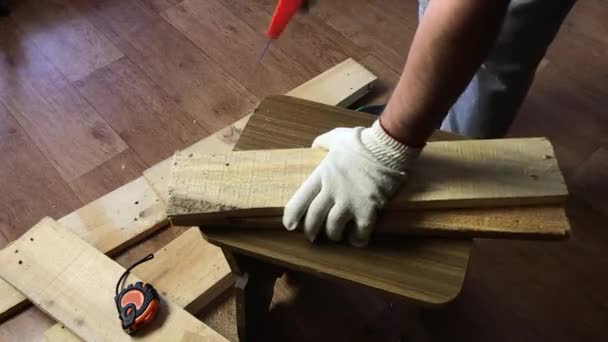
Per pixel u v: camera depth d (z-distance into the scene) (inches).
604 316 43.5
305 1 33.1
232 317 43.6
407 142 26.1
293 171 30.1
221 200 28.9
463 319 43.5
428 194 28.3
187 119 55.4
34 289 42.0
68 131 54.6
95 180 51.2
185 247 45.2
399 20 64.1
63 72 59.3
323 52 61.2
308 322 43.3
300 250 28.7
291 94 55.2
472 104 44.8
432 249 28.5
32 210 49.3
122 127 54.9
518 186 28.5
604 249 46.8
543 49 40.6
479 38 21.1
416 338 42.7
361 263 28.1
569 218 48.5
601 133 54.4
